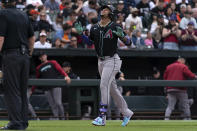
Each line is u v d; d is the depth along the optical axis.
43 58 40.88
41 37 46.34
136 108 41.16
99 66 27.62
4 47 22.66
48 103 39.66
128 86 39.59
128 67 51.66
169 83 38.97
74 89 38.44
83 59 50.19
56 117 39.09
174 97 40.72
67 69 43.38
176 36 50.94
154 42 51.84
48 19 50.81
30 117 38.97
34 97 39.31
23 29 22.91
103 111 27.73
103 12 26.94
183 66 41.75
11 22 22.56
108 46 26.89
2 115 38.38
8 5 22.94
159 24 52.91
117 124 30.05
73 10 51.34
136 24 51.94
